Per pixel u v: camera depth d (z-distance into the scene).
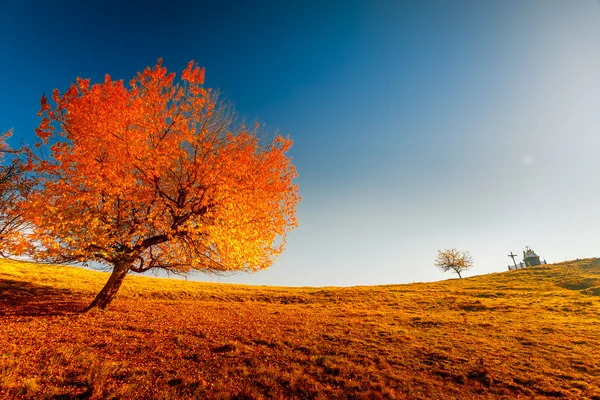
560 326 18.72
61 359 9.41
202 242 17.11
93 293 25.23
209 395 8.16
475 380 10.77
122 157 13.73
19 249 12.98
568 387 10.19
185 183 16.03
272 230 17.83
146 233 16.06
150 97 15.43
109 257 16.06
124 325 14.42
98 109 13.62
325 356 12.11
